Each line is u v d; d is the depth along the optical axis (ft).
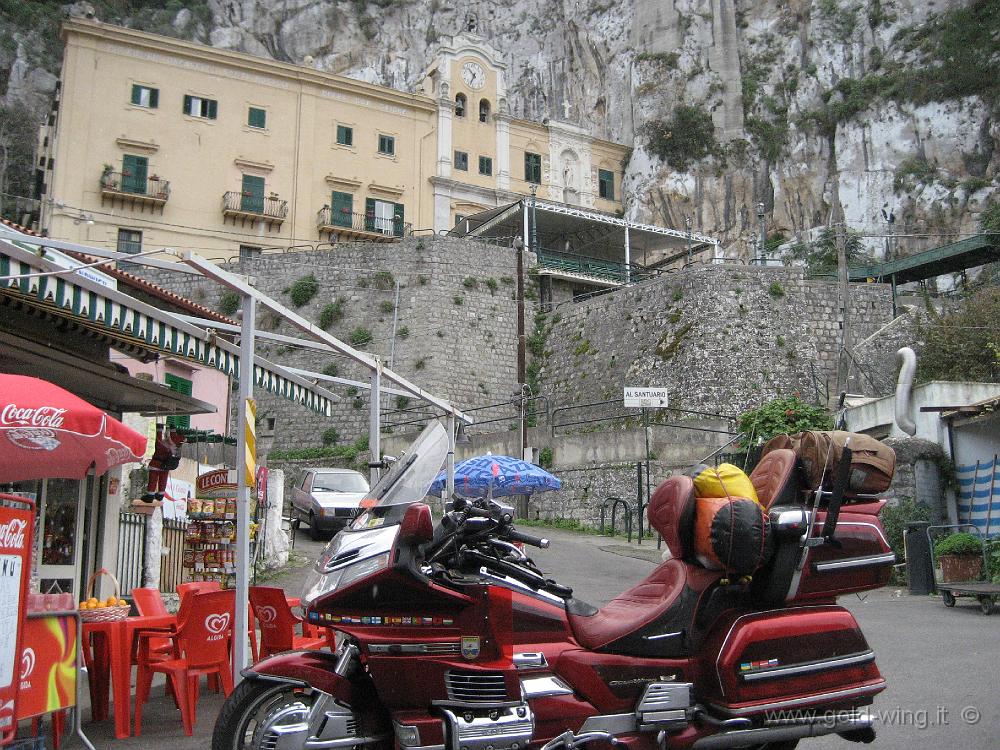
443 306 115.96
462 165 161.89
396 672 13.52
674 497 15.07
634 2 214.48
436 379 112.37
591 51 221.05
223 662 21.15
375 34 240.12
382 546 14.08
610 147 187.01
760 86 200.54
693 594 14.74
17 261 20.86
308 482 71.51
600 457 78.33
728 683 14.12
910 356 56.44
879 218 179.52
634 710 14.16
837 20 201.26
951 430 52.60
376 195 151.64
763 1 211.20
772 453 16.37
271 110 146.20
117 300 23.65
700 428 78.28
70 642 17.57
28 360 28.71
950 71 180.86
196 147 139.74
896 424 56.75
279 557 52.60
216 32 231.09
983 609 35.60
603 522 72.79
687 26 204.44
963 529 50.85
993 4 183.32
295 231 144.25
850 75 196.75
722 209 186.91
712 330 100.01
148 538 38.37
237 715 13.82
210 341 27.99
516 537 15.06
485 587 13.84
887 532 48.75
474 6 242.37
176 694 20.06
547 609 14.26
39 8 209.05
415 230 153.69
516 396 92.27
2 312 27.48
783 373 98.68
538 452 84.12
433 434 16.47
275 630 21.36
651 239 144.56
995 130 172.96
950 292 136.87
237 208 139.74
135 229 133.80
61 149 130.93
